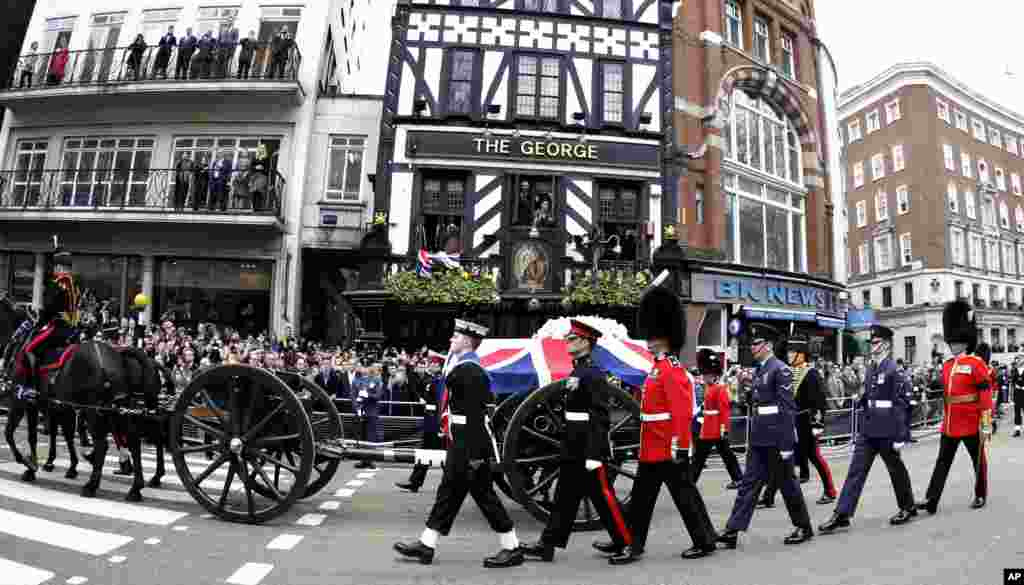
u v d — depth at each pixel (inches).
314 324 787.4
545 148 719.1
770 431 240.2
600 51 757.3
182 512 265.7
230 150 755.4
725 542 236.2
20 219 722.8
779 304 819.4
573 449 217.0
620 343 289.4
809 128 948.6
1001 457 459.2
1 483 302.0
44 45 808.3
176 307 726.5
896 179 1771.7
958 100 1812.3
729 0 885.8
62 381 283.1
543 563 214.7
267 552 216.4
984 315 1690.5
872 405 267.6
